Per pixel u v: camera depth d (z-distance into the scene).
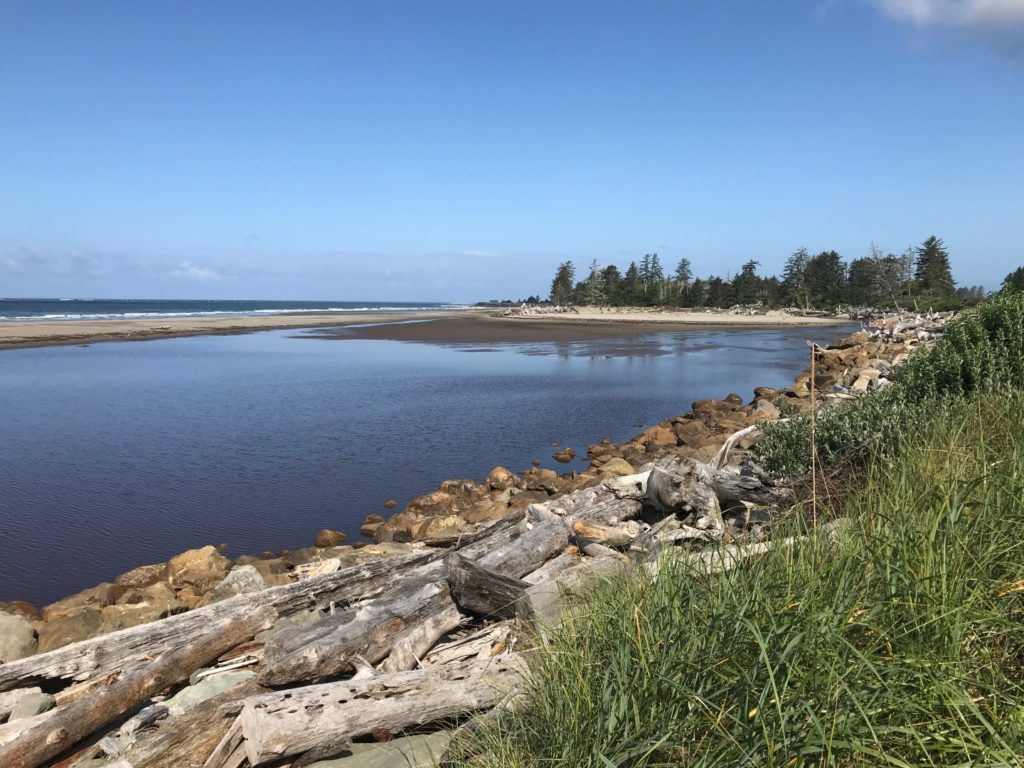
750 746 2.31
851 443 7.16
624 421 19.17
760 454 8.35
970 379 7.95
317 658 4.32
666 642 2.79
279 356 37.97
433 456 14.90
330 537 9.58
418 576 5.87
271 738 3.55
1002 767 2.06
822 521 3.75
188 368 31.39
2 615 5.97
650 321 81.81
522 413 20.16
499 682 4.00
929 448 4.73
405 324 71.56
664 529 6.55
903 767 2.15
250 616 5.20
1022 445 4.33
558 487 11.77
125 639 4.99
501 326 70.06
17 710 4.44
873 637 2.65
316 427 17.83
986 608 2.82
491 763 2.89
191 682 4.88
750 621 2.53
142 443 15.81
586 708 2.81
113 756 4.09
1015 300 9.00
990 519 3.28
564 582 5.17
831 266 106.81
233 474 13.20
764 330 66.94
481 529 7.95
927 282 83.88
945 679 2.33
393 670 4.50
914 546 3.05
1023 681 2.51
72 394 23.11
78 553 9.23
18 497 11.60
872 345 29.31
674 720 2.53
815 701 2.36
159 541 9.70
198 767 3.82
